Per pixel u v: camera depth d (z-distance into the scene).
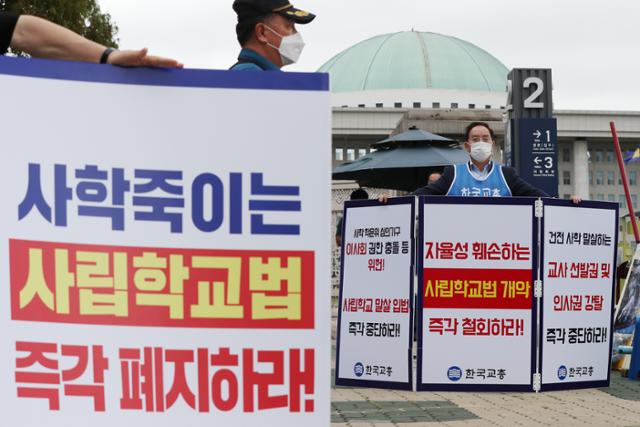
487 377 6.28
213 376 1.86
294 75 1.90
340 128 96.75
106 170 1.86
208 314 1.87
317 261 1.90
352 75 124.94
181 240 1.87
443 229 6.26
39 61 1.85
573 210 6.39
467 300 6.27
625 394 6.53
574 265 6.42
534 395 6.51
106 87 1.87
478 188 6.79
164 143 1.88
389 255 6.51
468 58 127.00
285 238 1.89
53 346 1.84
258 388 1.87
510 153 13.80
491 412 5.71
